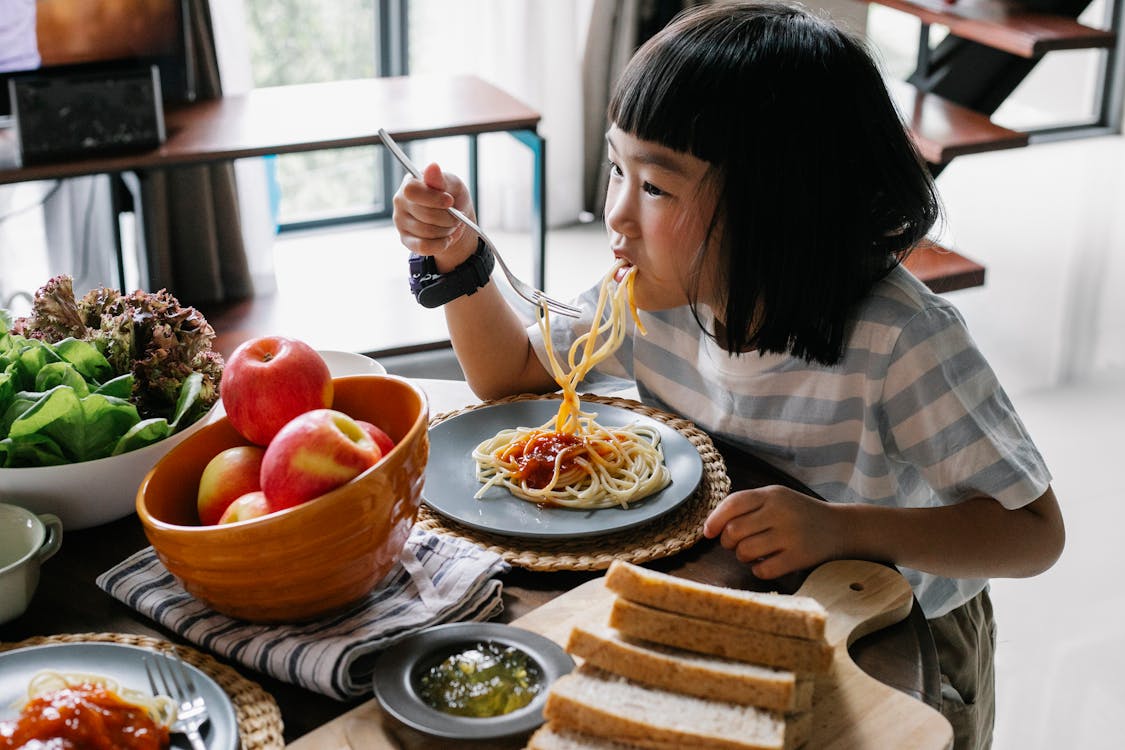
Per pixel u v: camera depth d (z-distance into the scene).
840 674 0.87
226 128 2.79
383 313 3.34
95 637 0.92
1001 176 4.77
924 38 3.45
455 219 1.26
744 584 1.02
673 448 1.20
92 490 1.03
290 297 3.42
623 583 0.83
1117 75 5.11
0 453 1.02
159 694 0.82
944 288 3.03
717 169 1.09
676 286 1.17
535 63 3.95
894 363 1.20
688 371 1.39
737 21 1.12
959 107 3.29
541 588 1.00
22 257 3.36
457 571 0.97
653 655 0.80
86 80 2.56
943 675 1.35
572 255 4.01
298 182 4.03
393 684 0.82
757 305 1.18
